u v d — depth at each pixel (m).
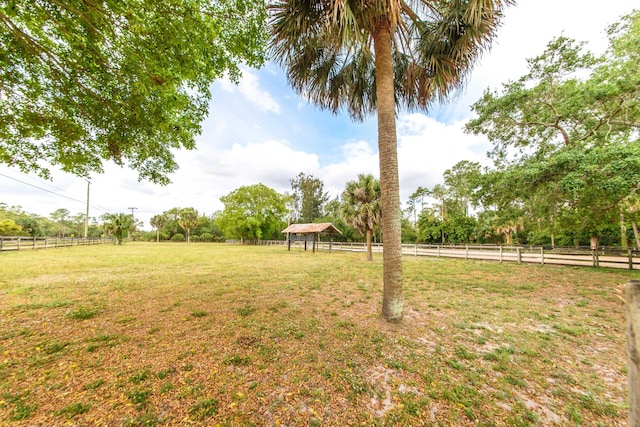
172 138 5.13
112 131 4.37
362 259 14.17
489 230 26.23
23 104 3.72
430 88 4.59
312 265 11.26
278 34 3.57
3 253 16.06
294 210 44.50
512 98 8.98
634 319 1.15
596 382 2.45
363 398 2.21
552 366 2.75
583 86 7.86
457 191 29.14
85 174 5.06
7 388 2.26
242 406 2.09
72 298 5.39
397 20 3.21
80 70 3.58
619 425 1.91
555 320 4.13
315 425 1.90
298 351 3.05
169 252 19.11
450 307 4.80
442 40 3.99
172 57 3.58
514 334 3.58
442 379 2.50
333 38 3.31
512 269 9.43
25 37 3.04
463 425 1.91
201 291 6.10
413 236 31.62
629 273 7.98
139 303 5.04
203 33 3.47
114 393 2.22
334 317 4.27
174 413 1.99
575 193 6.55
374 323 3.97
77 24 3.12
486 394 2.27
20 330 3.62
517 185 8.18
